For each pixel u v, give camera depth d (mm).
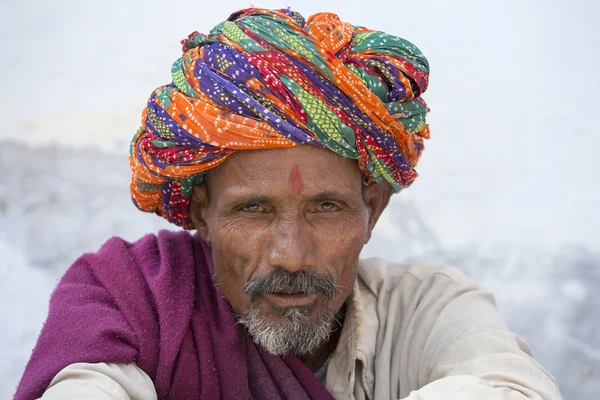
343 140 1816
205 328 1970
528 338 3451
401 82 1902
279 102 1786
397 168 1987
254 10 1970
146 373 1862
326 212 1909
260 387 1960
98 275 2037
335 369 2102
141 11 4387
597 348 3396
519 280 3627
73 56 4293
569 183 3943
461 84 4262
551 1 4297
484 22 4316
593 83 4215
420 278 2285
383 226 3867
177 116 1852
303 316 1883
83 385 1667
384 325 2184
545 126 4117
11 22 4309
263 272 1869
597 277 3572
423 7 4316
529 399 1707
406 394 2070
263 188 1825
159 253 2158
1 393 3197
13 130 4051
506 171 4008
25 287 3533
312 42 1806
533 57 4273
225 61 1819
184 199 2082
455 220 3873
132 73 4297
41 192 3877
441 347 2025
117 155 4047
